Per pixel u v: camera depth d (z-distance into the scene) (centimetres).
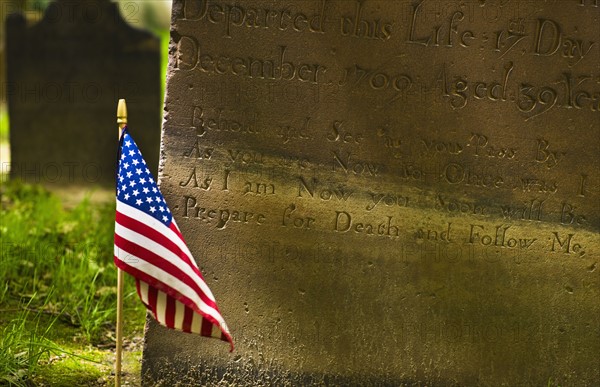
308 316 495
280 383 498
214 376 494
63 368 499
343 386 499
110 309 577
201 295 425
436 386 503
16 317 555
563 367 505
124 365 525
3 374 465
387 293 496
